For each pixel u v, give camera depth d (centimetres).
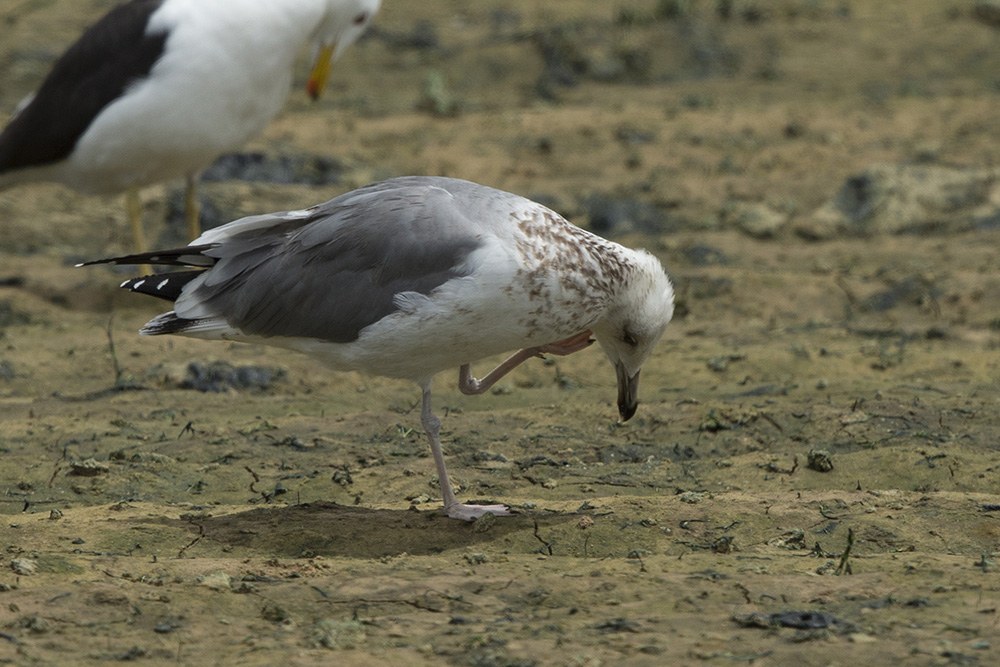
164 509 966
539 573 805
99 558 824
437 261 899
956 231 2002
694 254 1923
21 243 1953
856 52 3183
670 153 2397
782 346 1487
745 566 809
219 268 948
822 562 820
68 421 1211
